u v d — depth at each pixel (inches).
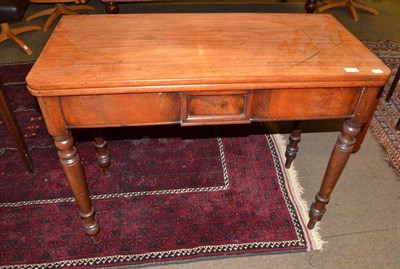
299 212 65.2
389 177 74.6
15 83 100.2
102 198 67.1
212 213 64.6
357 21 145.3
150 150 79.4
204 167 75.0
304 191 70.6
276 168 75.0
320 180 73.3
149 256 57.1
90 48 46.2
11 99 93.8
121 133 84.0
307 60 45.3
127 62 43.3
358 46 49.6
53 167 73.9
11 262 55.6
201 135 84.1
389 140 85.0
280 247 59.1
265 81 41.9
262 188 70.1
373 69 43.7
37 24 135.7
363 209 66.9
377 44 126.7
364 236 61.7
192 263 56.6
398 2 165.0
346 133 49.0
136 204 66.1
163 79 40.2
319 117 47.1
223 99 43.8
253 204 66.5
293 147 71.7
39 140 81.2
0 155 76.6
